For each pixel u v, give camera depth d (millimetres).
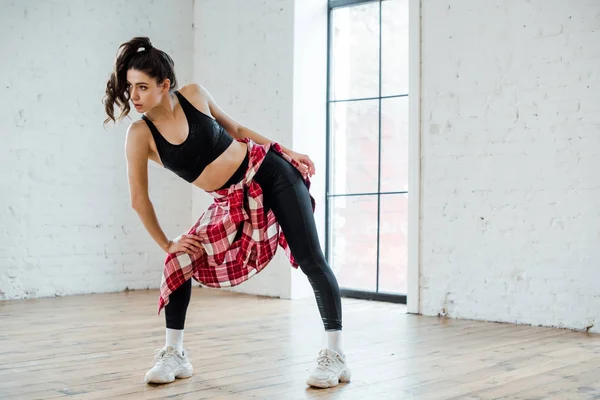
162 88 2631
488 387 2799
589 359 3371
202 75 6348
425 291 4871
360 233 5648
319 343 3715
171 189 6336
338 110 5805
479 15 4641
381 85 5543
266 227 2926
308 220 2863
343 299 5590
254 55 5898
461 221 4723
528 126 4445
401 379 2932
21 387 2762
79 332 4016
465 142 4703
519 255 4477
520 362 3293
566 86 4301
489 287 4598
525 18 4457
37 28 5578
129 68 2588
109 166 5980
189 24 6422
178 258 2869
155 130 2734
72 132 5766
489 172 4602
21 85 5496
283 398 2609
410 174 4949
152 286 6242
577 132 4254
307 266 2885
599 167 4172
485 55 4617
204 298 5598
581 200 4238
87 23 5852
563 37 4312
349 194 5711
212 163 2781
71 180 5754
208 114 2820
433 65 4844
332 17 5852
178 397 2611
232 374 2996
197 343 3709
